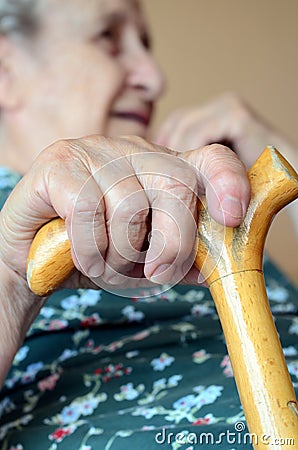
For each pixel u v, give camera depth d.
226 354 0.80
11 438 0.68
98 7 1.15
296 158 1.19
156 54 2.30
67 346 0.85
